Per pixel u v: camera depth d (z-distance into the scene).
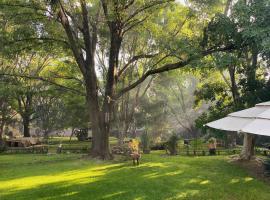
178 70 27.09
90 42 22.61
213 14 21.62
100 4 23.67
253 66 20.62
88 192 12.20
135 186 12.97
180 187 12.88
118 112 40.00
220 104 23.27
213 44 19.75
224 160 19.30
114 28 21.50
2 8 20.42
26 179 15.08
